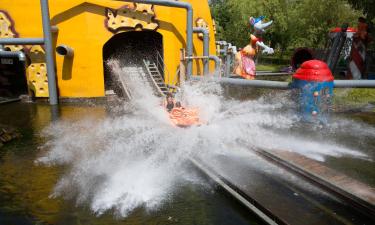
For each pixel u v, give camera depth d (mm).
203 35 17797
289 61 39656
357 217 4973
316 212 5082
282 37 39562
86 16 16109
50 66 15031
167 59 17703
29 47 16016
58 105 14734
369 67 18922
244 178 6340
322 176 5969
